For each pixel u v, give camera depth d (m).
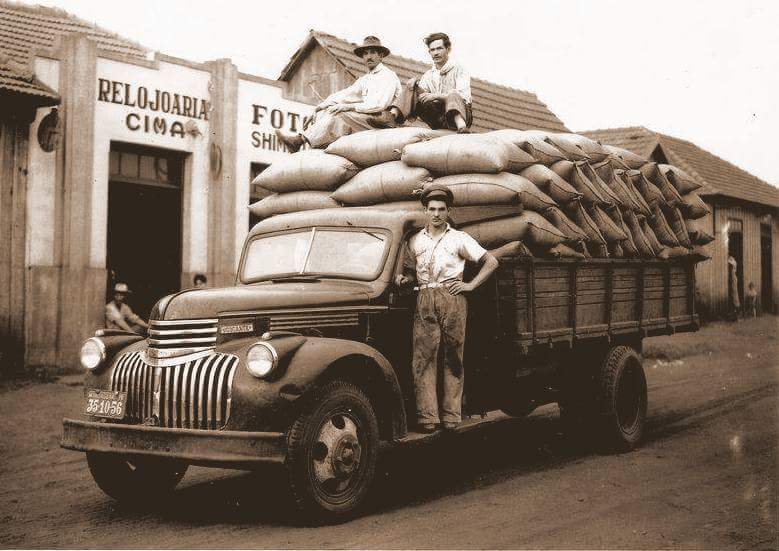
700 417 8.56
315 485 4.61
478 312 5.81
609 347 7.25
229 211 12.67
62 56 10.77
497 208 5.99
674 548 4.26
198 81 12.43
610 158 7.48
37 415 8.22
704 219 22.30
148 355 4.82
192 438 4.41
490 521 4.78
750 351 15.44
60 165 10.78
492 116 18.12
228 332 4.74
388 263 5.55
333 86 16.48
